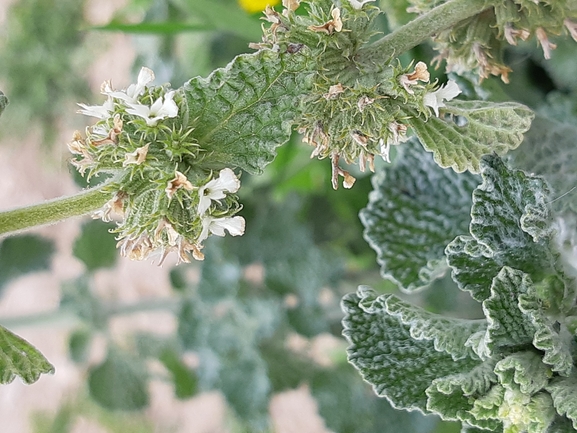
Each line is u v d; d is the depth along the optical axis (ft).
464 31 0.56
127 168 0.47
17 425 2.05
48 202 0.48
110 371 1.18
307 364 1.10
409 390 0.54
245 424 1.29
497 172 0.51
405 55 0.75
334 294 1.11
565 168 0.60
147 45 1.19
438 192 0.62
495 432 0.51
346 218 1.16
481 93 0.61
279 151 0.99
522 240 0.52
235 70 0.47
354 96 0.48
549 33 0.55
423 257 0.62
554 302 0.52
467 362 0.53
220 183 0.47
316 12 0.49
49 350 2.05
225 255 1.08
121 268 1.80
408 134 0.57
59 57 1.88
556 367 0.48
